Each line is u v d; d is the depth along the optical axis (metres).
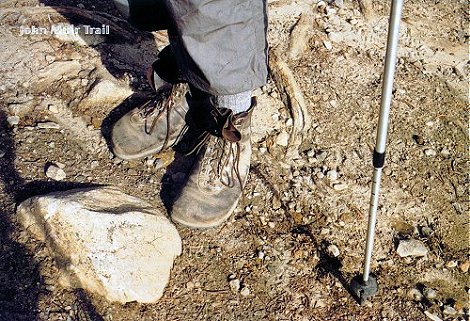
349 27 1.38
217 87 0.89
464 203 1.14
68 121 1.15
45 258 0.95
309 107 1.24
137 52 1.27
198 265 1.00
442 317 0.98
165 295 0.96
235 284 0.98
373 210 0.88
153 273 0.95
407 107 1.27
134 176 1.09
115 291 0.93
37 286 0.93
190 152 1.05
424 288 1.01
